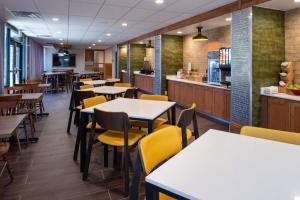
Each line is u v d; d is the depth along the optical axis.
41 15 5.66
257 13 4.06
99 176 2.77
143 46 11.42
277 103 3.88
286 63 4.18
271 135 1.70
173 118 3.29
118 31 8.28
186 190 0.94
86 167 2.67
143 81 10.34
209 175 1.07
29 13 5.44
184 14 5.52
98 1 4.51
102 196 2.35
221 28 6.16
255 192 0.93
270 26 4.20
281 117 3.82
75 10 5.18
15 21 6.35
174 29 6.75
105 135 2.73
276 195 0.91
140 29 7.81
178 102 7.24
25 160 3.22
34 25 7.04
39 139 4.12
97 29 7.84
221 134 1.70
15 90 5.70
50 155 3.41
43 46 14.59
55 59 16.19
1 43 5.82
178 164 1.19
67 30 8.05
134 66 11.39
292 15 4.20
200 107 6.14
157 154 1.48
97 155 3.42
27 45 9.58
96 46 15.01
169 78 7.64
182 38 8.02
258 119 4.19
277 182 1.01
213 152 1.34
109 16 5.80
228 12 4.57
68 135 4.36
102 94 4.61
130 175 2.77
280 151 1.37
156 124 3.06
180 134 2.05
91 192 2.42
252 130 1.77
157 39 7.94
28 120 5.27
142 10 5.16
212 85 5.59
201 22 5.58
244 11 4.16
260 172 1.10
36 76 11.67
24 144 3.86
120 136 2.68
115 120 2.35
